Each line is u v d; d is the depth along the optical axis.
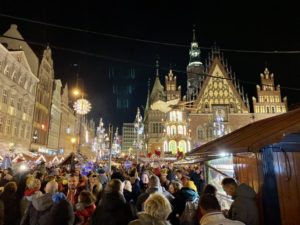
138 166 22.23
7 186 7.41
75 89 41.25
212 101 69.12
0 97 38.09
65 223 5.78
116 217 5.64
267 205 6.25
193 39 98.44
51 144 64.69
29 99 48.81
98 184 9.13
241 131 8.04
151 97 98.25
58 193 6.20
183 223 6.52
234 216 5.36
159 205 4.29
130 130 181.00
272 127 6.22
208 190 6.38
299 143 6.41
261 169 6.51
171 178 13.71
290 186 6.25
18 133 44.50
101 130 82.94
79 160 26.89
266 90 70.88
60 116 73.00
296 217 6.06
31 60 52.22
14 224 7.11
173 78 86.81
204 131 66.75
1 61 37.91
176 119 64.81
